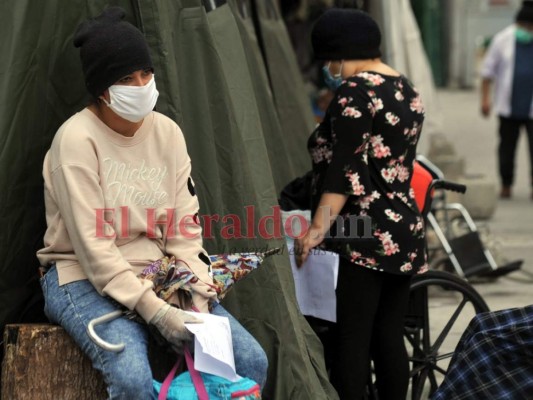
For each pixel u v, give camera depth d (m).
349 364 10.46
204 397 8.20
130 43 8.46
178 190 9.09
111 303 8.49
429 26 49.75
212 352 8.15
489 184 22.88
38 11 9.50
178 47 10.27
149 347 9.19
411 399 11.99
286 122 14.84
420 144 20.38
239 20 12.55
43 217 9.63
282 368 9.97
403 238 10.30
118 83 8.46
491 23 55.88
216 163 10.27
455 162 23.89
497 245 19.47
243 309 10.15
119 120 8.68
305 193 11.70
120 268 8.38
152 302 8.35
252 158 10.80
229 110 10.40
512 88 25.75
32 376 8.60
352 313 10.41
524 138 38.22
